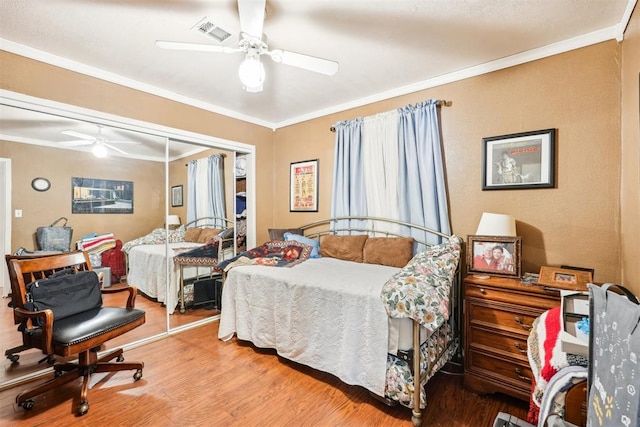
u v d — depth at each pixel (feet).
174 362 8.08
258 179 12.77
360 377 6.49
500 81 7.89
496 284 6.46
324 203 11.78
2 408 6.15
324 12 5.86
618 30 6.33
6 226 7.39
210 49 5.69
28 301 6.50
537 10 5.88
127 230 9.46
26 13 5.89
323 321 7.17
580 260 6.86
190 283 10.94
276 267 9.14
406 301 5.78
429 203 8.77
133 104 8.96
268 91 9.82
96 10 5.82
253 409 6.18
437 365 6.73
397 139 9.52
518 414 6.02
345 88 9.61
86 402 6.05
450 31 6.57
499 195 7.95
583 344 3.36
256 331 8.66
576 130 6.91
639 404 2.08
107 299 9.31
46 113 7.54
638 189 5.22
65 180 8.22
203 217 11.31
